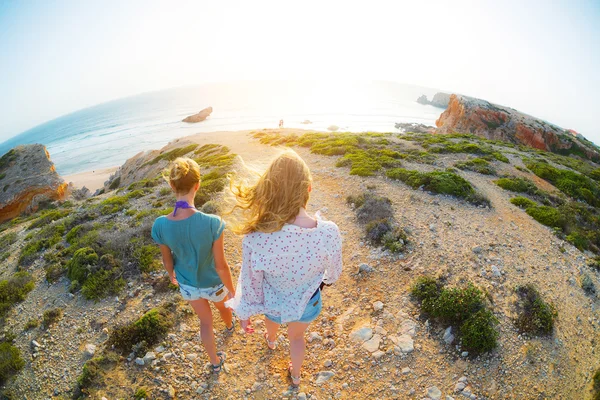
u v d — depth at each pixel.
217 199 11.48
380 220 8.72
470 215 10.05
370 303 6.05
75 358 5.53
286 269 2.80
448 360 4.81
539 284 6.54
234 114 187.25
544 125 60.84
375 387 4.47
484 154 21.44
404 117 185.12
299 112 188.00
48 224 14.01
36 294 7.67
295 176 2.56
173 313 5.89
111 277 7.39
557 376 4.64
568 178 18.88
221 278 3.66
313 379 4.62
